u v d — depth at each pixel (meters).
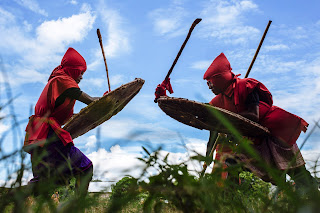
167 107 4.34
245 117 4.35
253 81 4.65
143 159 1.12
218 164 1.14
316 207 0.80
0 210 0.99
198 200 1.12
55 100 4.22
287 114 4.43
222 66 4.80
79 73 4.74
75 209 0.99
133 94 4.92
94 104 4.36
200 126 4.47
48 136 3.87
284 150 4.25
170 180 1.14
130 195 1.06
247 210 1.15
